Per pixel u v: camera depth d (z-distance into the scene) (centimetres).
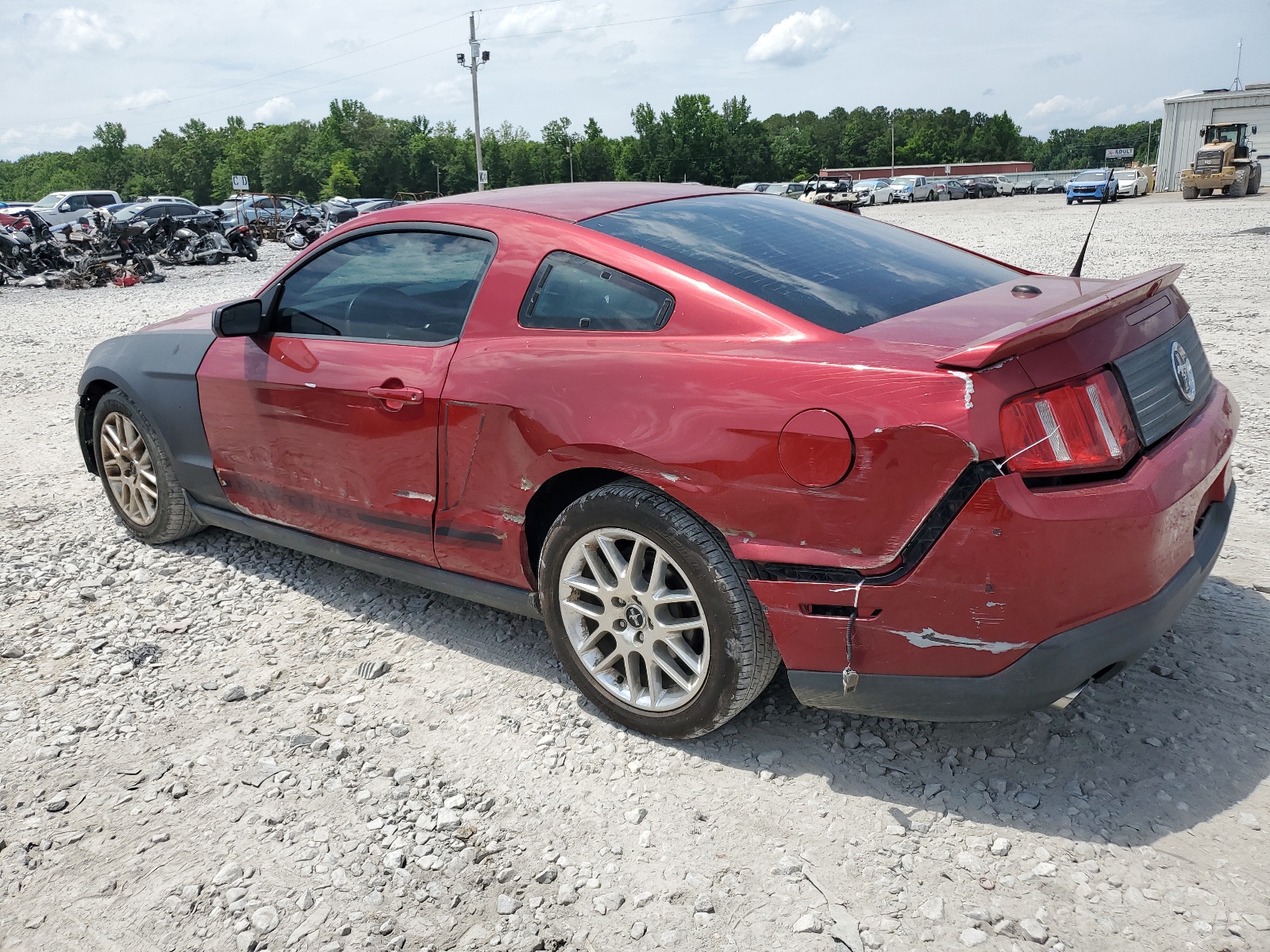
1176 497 221
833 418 216
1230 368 682
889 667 226
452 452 291
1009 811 232
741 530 233
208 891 221
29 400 783
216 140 16088
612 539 261
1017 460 203
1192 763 245
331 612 364
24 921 216
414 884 221
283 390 338
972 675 219
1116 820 226
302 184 14312
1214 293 1041
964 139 15275
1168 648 299
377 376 308
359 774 263
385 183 14350
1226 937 191
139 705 303
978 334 226
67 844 239
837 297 255
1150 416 229
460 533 300
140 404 405
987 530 204
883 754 257
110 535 455
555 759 264
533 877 221
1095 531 207
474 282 297
